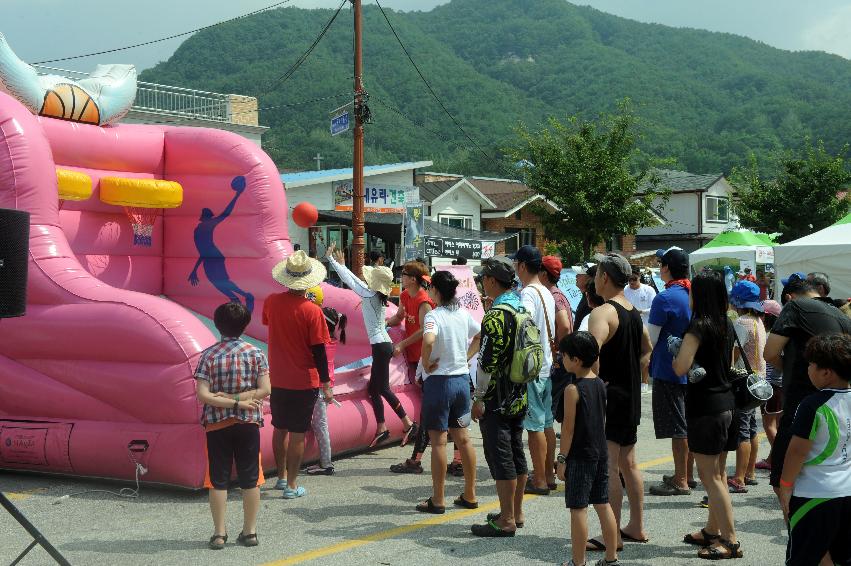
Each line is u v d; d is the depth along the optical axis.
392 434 8.91
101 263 9.90
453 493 7.13
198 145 10.29
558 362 7.41
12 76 8.66
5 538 5.71
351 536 5.87
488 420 5.88
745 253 22.56
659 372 7.07
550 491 7.28
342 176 27.64
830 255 14.80
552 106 195.62
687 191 45.38
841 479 4.02
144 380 6.90
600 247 40.03
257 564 5.24
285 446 7.04
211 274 10.31
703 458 5.49
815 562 4.06
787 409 5.56
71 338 7.13
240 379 5.57
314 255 26.45
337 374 8.33
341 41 161.62
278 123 110.19
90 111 9.60
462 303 11.29
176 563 5.26
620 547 5.62
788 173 35.84
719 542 5.48
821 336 4.16
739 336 6.86
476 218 35.47
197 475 6.77
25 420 7.36
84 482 7.25
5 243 4.97
